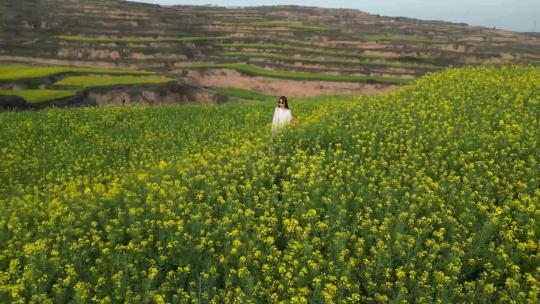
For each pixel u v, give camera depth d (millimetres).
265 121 27891
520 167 12219
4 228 10812
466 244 8680
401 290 7484
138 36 123625
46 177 16734
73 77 58906
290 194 11391
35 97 45562
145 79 60250
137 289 8156
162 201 11281
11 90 48625
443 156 13711
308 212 9867
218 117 29156
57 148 21938
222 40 125750
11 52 92812
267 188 12648
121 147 21625
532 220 9195
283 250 9500
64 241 9570
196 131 24531
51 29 116812
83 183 15078
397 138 15430
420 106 19031
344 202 10430
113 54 99750
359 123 16859
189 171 13578
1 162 19078
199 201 11664
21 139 23250
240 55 108750
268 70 94062
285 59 102500
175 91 58562
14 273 8500
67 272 8305
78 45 99375
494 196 11094
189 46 115000
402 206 10289
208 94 62375
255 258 8836
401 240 8938
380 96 24375
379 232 9211
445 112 17094
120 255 8922
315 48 127562
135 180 13766
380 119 17297
